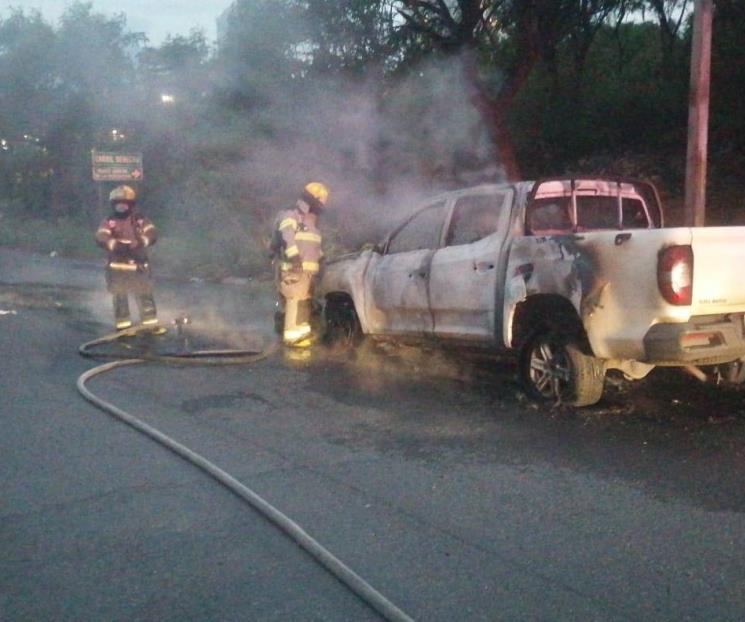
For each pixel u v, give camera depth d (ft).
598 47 72.79
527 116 66.44
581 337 27.02
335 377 33.65
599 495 20.74
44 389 32.14
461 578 16.71
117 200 43.32
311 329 38.83
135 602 16.15
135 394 31.40
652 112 63.41
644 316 24.67
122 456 24.38
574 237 26.35
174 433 26.48
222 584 16.75
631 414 27.40
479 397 30.07
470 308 29.86
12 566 17.74
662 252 24.20
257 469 23.09
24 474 23.03
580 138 64.64
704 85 34.19
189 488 21.83
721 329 24.95
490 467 22.85
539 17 58.29
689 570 16.85
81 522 19.85
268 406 29.50
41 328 47.24
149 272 44.09
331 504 20.54
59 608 15.99
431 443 25.02
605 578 16.60
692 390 29.91
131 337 43.42
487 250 29.30
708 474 21.98
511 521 19.33
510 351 29.40
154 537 18.95
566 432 25.70
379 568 17.20
